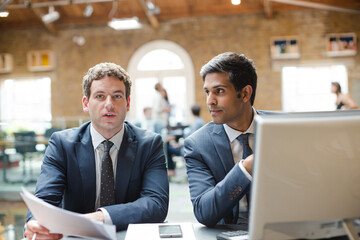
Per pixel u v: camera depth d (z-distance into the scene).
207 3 9.58
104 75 1.44
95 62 10.26
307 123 0.87
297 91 9.43
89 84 1.46
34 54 10.46
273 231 0.95
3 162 4.85
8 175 4.85
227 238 1.13
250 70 1.46
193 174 1.50
